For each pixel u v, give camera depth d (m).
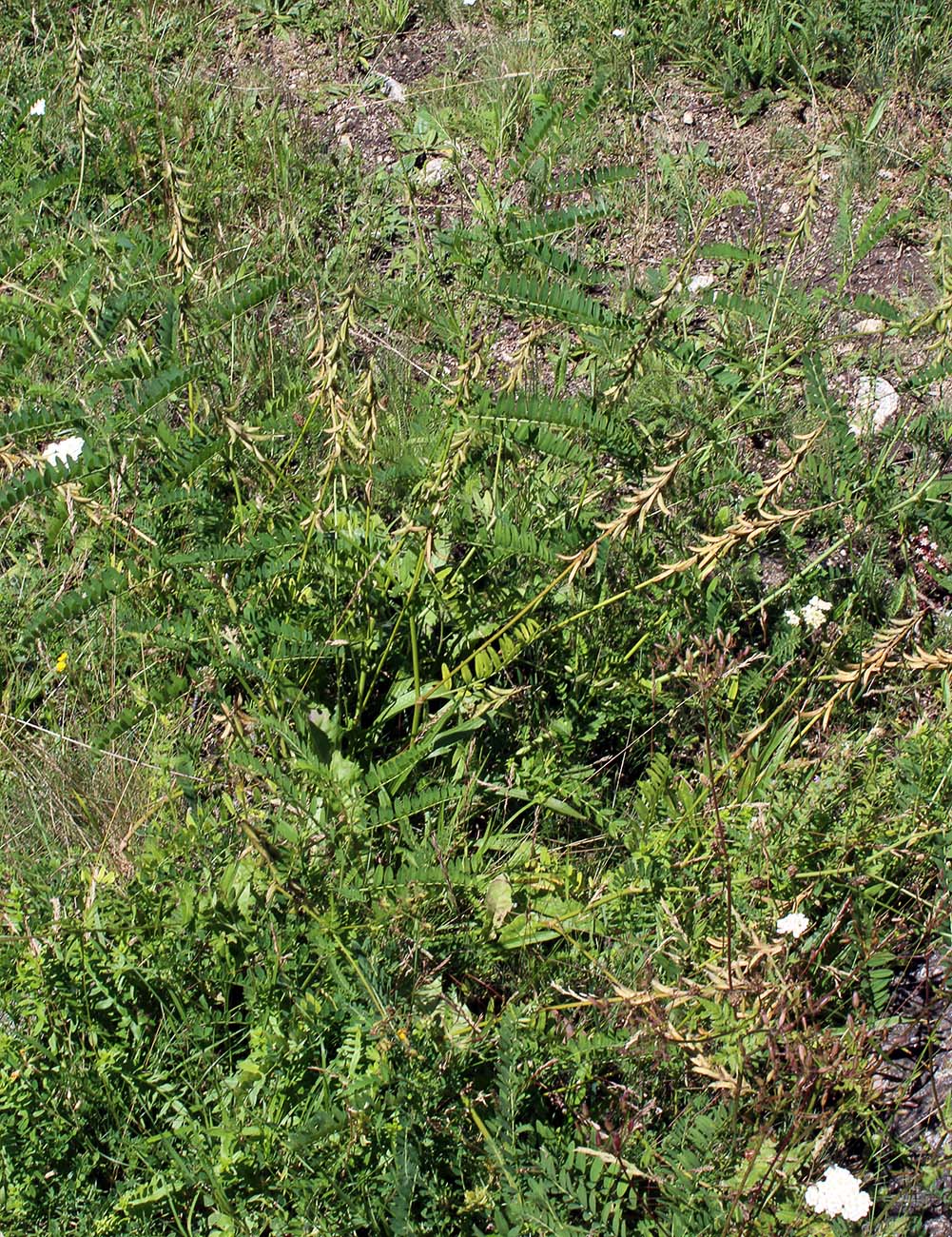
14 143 4.80
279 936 2.64
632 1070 2.53
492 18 5.89
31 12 5.54
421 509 3.12
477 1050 2.53
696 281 4.68
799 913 2.64
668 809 2.95
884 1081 2.67
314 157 5.14
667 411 3.72
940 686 3.35
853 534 3.51
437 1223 2.31
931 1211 2.48
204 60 5.61
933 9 5.63
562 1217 2.29
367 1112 2.35
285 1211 2.34
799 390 4.14
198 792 3.11
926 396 4.19
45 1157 2.45
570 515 3.40
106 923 2.71
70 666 3.35
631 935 2.74
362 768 3.13
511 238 3.34
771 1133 2.44
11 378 3.45
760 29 5.59
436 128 5.25
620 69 5.49
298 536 2.98
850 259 3.85
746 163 5.25
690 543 3.52
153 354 3.52
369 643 3.17
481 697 3.18
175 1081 2.59
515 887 2.81
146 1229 2.38
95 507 3.03
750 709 3.29
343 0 5.94
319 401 3.04
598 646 3.30
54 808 3.10
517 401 2.90
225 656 2.95
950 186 5.11
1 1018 2.67
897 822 2.86
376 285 4.55
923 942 2.86
